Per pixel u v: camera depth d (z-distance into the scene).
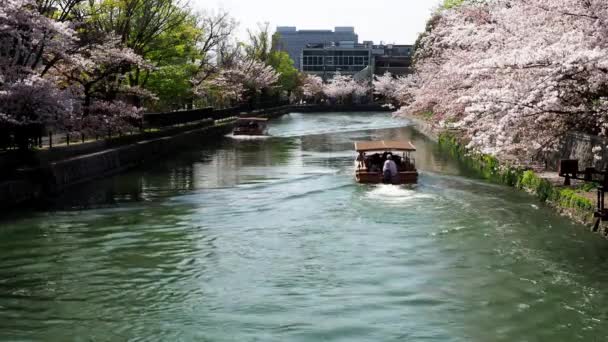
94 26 37.12
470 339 12.39
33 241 19.52
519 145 24.75
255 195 27.36
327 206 24.86
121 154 35.16
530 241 18.98
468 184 29.28
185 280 15.90
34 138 28.30
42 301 14.48
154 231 20.84
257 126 61.00
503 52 24.59
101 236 20.17
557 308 13.89
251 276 16.20
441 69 37.22
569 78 20.59
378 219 22.44
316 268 16.83
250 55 101.50
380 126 73.88
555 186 23.12
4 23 24.56
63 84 33.84
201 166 37.19
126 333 12.79
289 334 12.64
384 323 13.16
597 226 19.14
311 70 160.75
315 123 80.50
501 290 15.02
